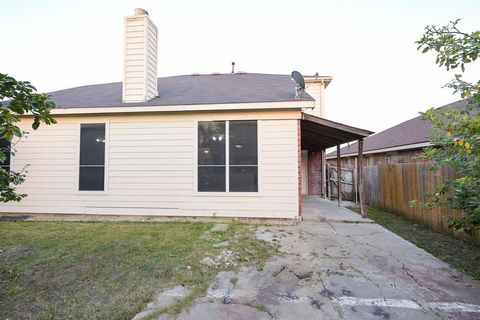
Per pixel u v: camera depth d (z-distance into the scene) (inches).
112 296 102.7
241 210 247.1
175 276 121.1
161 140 256.5
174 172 254.8
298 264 137.9
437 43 115.4
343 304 98.0
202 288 109.9
